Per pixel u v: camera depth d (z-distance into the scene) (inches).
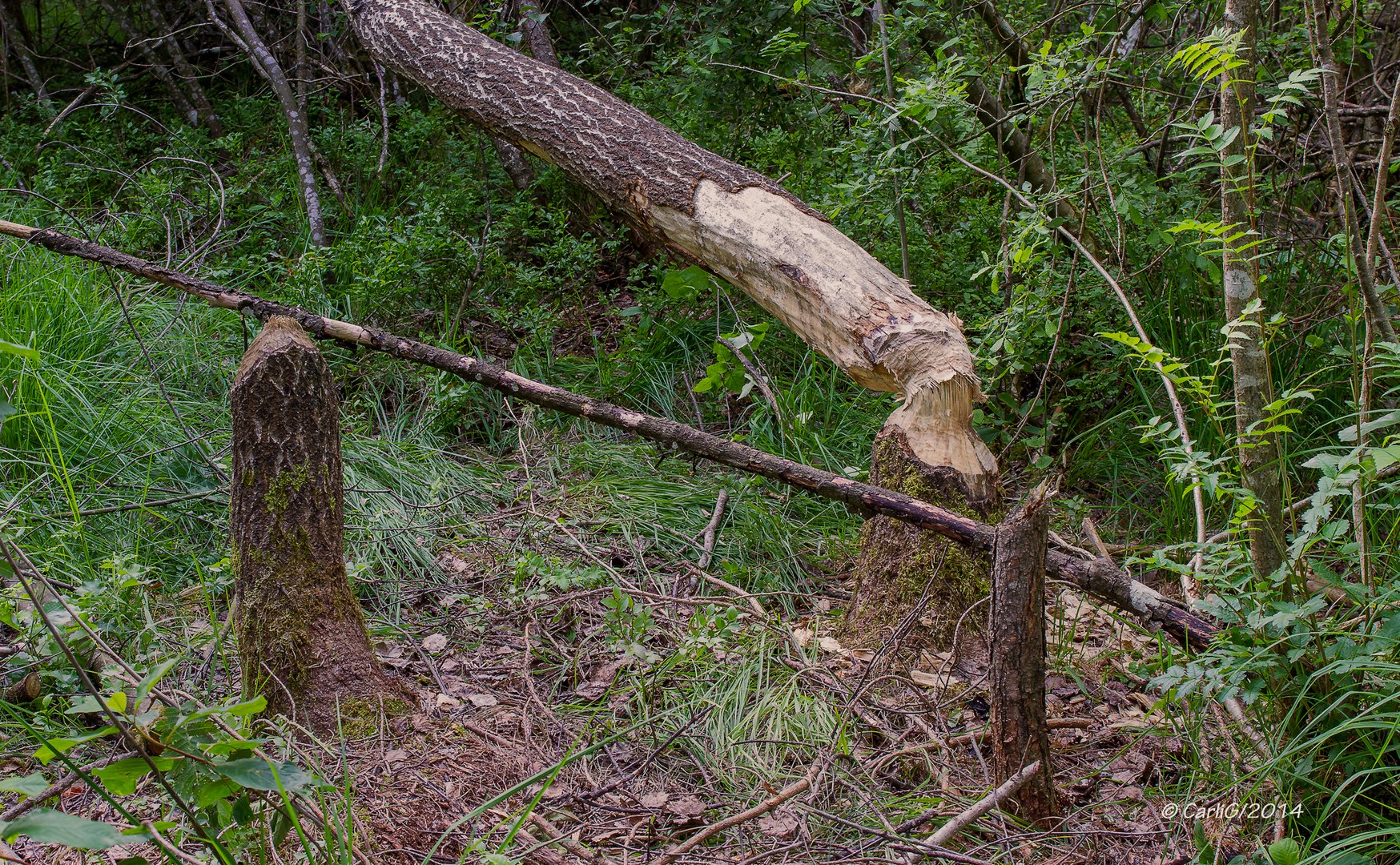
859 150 175.8
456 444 184.5
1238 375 90.7
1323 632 86.0
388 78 282.0
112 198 233.1
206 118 284.4
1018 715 94.3
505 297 212.7
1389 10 200.2
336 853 82.0
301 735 102.7
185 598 131.6
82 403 156.3
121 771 61.6
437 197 224.8
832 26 219.3
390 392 194.2
